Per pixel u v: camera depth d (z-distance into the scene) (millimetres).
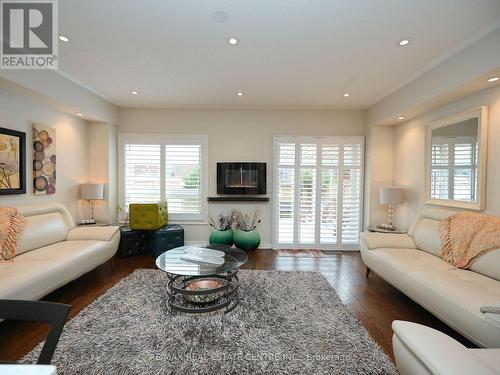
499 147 2383
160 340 1857
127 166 4449
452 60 2486
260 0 1795
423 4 1815
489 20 1983
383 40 2285
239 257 2641
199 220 4496
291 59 2658
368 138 4301
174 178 4492
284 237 4453
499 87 2381
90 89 3576
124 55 2594
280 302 2463
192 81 3271
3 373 692
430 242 2799
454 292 1812
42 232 2848
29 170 3080
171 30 2156
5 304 898
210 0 1794
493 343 1463
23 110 2963
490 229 2221
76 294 2650
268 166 4492
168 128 4453
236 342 1848
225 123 4465
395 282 2447
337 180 4422
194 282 2613
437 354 1061
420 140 3506
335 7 1860
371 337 1951
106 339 1860
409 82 3178
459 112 2822
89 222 3875
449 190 2945
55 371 713
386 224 4188
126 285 2812
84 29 2145
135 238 3996
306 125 4453
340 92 3611
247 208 4480
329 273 3338
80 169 3969
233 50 2484
